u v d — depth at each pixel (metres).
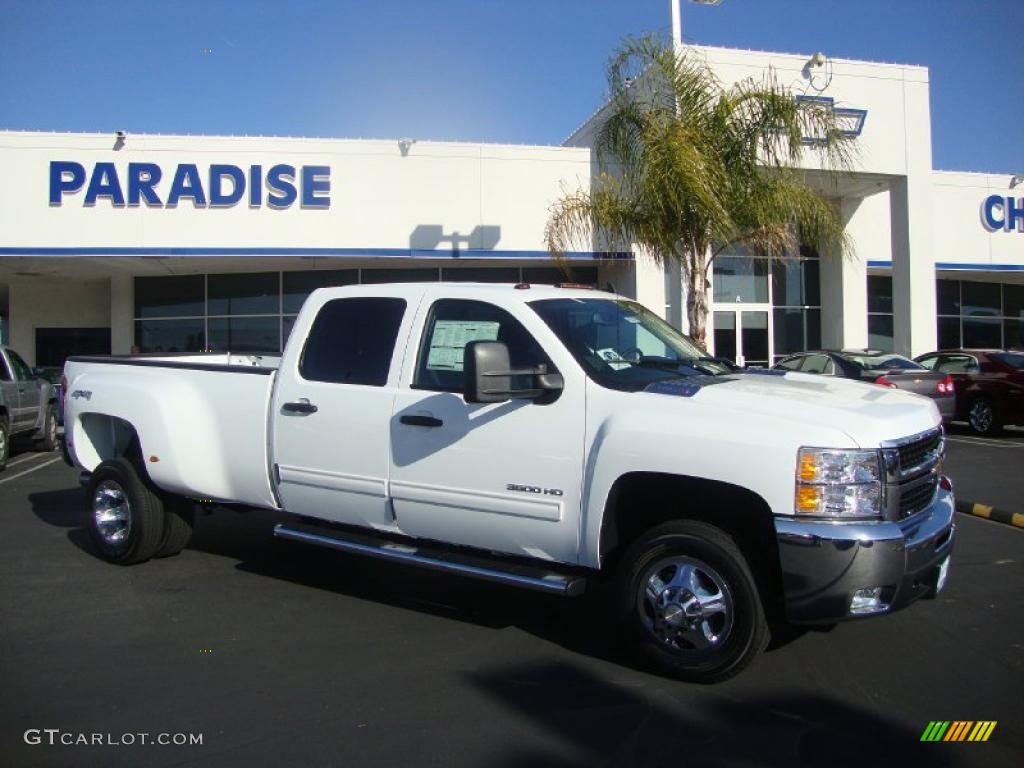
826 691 4.46
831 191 20.31
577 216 13.00
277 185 18.28
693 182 11.33
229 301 21.44
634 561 4.64
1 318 31.39
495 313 5.21
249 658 4.96
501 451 4.92
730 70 17.34
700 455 4.31
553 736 3.97
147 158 18.08
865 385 5.36
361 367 5.63
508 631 5.43
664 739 3.94
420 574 6.79
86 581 6.54
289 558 7.25
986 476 10.90
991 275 23.98
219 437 6.25
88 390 7.04
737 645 4.35
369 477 5.46
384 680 4.64
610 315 5.51
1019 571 6.70
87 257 18.27
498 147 18.83
